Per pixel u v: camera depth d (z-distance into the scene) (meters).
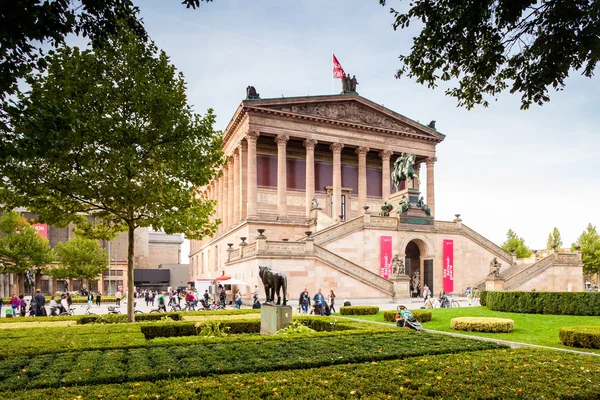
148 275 121.62
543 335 21.64
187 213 25.66
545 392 8.68
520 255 91.62
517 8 10.49
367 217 56.44
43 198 23.33
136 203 23.98
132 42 22.89
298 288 44.84
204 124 25.69
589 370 10.57
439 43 12.59
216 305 43.88
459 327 23.55
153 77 24.09
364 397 8.20
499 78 13.35
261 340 15.09
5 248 68.31
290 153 74.69
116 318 25.48
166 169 24.14
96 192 22.97
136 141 23.61
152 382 9.77
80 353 12.66
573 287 59.16
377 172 81.31
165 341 14.88
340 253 54.06
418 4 12.08
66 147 12.48
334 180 71.31
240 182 69.50
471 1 11.35
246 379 9.59
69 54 23.02
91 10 10.88
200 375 10.35
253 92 68.19
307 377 9.77
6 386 9.07
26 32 10.01
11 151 10.59
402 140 77.56
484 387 8.95
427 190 79.50
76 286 104.12
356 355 12.22
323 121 71.19
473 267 62.66
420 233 59.25
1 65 10.10
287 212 72.44
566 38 11.23
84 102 22.17
